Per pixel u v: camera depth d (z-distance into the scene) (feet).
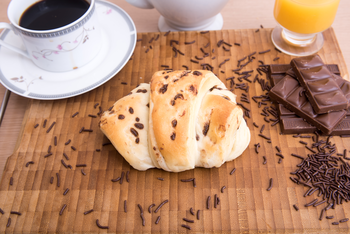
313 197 1.19
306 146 1.27
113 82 1.40
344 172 1.22
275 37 1.48
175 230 1.16
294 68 1.34
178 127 1.14
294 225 1.16
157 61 1.44
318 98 1.25
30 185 1.23
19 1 1.27
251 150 1.27
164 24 1.56
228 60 1.43
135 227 1.16
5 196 1.21
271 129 1.30
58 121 1.33
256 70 1.42
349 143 1.27
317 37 1.48
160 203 1.19
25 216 1.18
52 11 1.29
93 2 1.26
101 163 1.26
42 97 1.29
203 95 1.19
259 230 1.15
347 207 1.17
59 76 1.34
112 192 1.21
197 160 1.19
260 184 1.21
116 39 1.40
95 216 1.18
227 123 1.14
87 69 1.35
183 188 1.21
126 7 1.64
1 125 1.36
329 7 1.31
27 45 1.25
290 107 1.30
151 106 1.18
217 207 1.18
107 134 1.21
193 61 1.42
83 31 1.26
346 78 1.39
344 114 1.26
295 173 1.22
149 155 1.20
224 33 1.49
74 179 1.23
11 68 1.34
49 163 1.26
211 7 1.37
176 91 1.17
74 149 1.28
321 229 1.15
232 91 1.37
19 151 1.28
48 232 1.16
